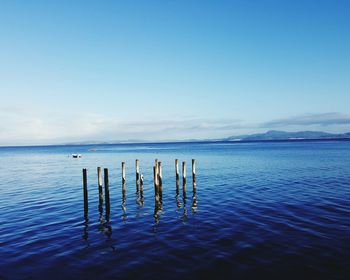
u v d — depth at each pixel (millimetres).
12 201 24516
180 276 10594
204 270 10984
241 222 16703
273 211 18797
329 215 17438
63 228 16766
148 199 24812
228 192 26141
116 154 107562
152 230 16078
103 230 16344
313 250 12336
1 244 14148
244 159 61812
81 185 32844
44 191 29328
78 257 12523
